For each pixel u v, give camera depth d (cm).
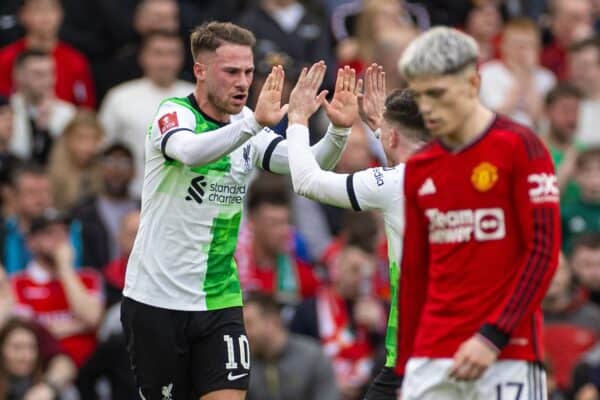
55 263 4491
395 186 2783
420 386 2534
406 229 2566
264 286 4619
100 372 4291
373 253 4612
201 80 2881
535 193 2462
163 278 2908
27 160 4725
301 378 4250
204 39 2866
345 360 4503
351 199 2798
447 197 2512
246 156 2944
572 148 5288
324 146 2967
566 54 6122
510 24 5709
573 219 5088
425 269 2570
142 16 5519
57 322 4456
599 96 5588
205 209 2897
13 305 4397
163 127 2845
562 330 4531
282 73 2745
